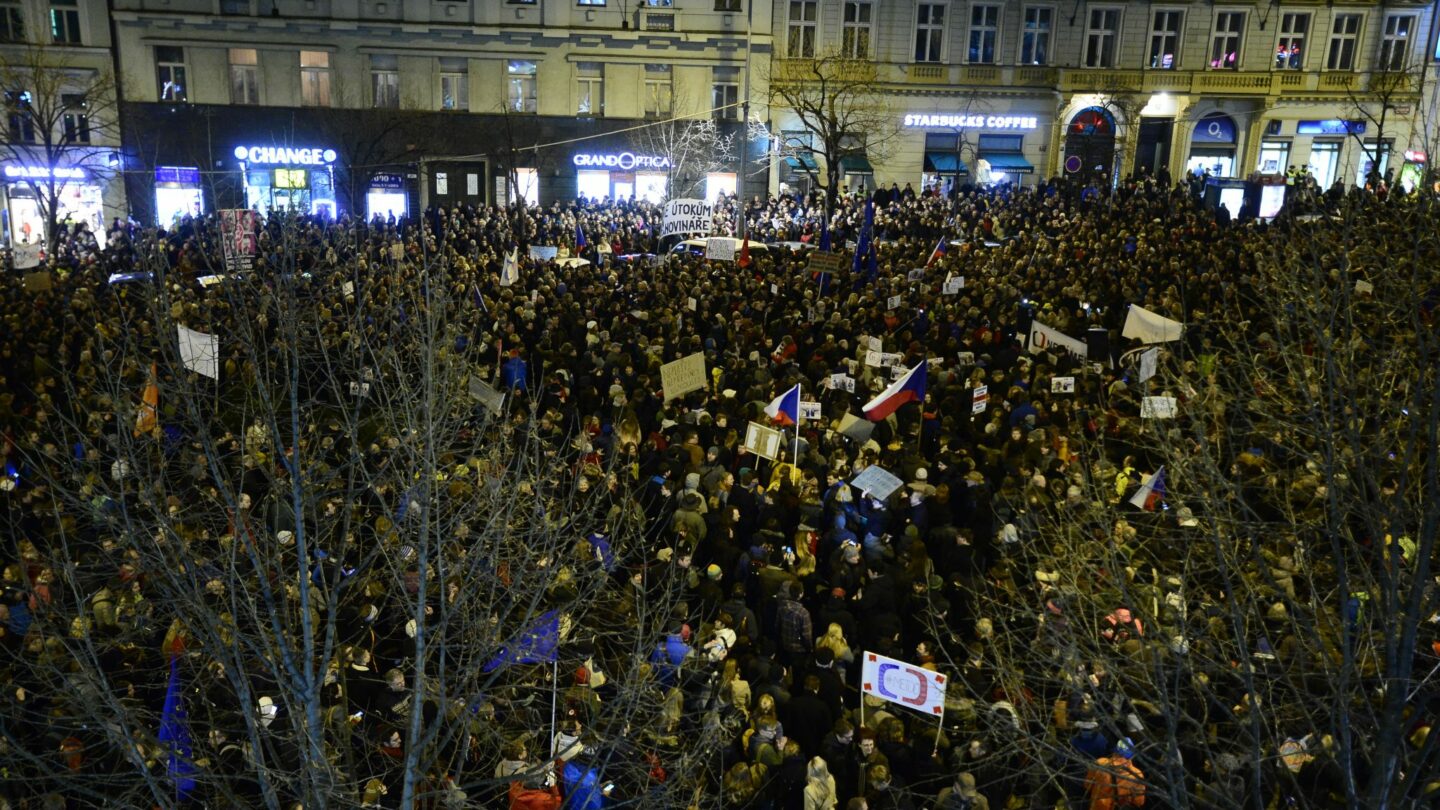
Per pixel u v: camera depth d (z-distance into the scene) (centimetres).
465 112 4634
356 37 4541
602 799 834
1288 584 942
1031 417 1546
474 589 853
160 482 805
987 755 889
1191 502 1163
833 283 2623
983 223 3750
